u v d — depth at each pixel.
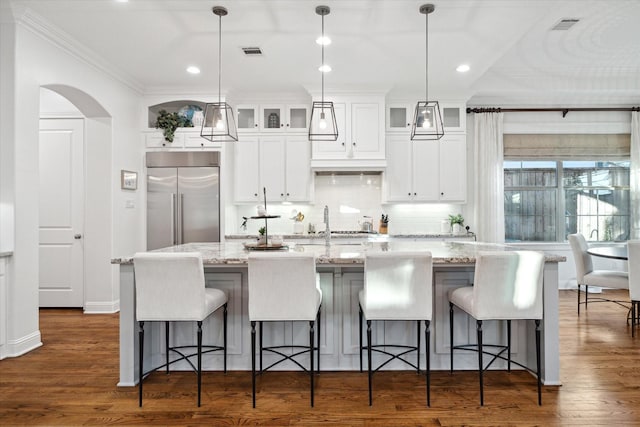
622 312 4.56
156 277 2.38
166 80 4.86
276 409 2.34
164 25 3.45
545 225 5.95
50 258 4.79
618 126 5.84
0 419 2.22
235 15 3.27
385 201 5.34
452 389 2.58
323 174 5.64
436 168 5.34
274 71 4.58
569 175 5.95
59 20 3.35
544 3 3.09
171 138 5.06
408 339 2.88
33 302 3.35
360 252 2.90
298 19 3.34
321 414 2.28
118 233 4.64
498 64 4.91
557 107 5.77
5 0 3.04
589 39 4.16
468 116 5.70
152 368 2.89
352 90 5.15
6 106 3.16
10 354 3.16
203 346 2.88
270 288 2.38
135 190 4.98
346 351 2.88
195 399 2.46
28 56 3.30
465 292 2.62
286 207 5.71
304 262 2.35
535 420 2.20
